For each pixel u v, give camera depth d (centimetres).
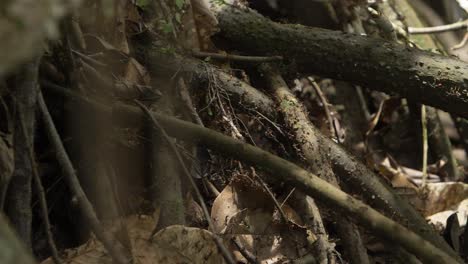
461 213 270
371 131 306
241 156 190
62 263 160
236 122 221
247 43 248
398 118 325
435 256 172
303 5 286
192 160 209
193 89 223
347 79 242
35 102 174
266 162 188
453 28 315
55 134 177
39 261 194
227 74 226
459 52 334
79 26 206
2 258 83
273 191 215
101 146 196
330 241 212
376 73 232
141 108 192
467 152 326
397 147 321
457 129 328
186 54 226
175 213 193
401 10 334
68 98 198
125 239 174
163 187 197
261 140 231
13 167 169
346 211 181
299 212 206
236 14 249
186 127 193
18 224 168
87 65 201
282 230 204
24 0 81
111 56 210
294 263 195
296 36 242
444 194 277
